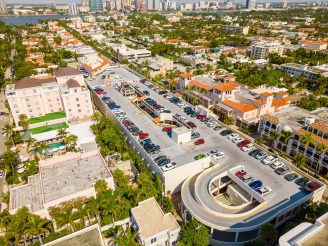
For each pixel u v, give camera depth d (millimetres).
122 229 75750
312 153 103562
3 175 102312
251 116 134875
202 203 75500
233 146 105500
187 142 107312
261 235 68938
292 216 78438
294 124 115688
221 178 91375
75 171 90125
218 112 145750
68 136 116375
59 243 60656
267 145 122375
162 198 83250
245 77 198625
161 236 67750
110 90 163625
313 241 49156
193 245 66062
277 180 86125
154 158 96312
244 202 82250
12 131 124812
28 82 134500
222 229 68812
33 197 80312
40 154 112875
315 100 161125
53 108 145000
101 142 112000
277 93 147750
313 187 80312
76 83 137375
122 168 103875
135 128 115625
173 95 154500
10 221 69750
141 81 178750
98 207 72938
